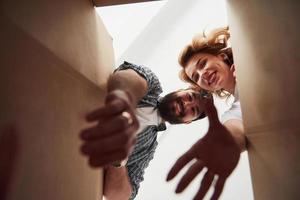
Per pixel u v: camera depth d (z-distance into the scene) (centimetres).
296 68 44
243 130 68
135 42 155
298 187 46
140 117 117
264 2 55
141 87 81
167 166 150
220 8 144
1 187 33
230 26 76
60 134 50
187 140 151
